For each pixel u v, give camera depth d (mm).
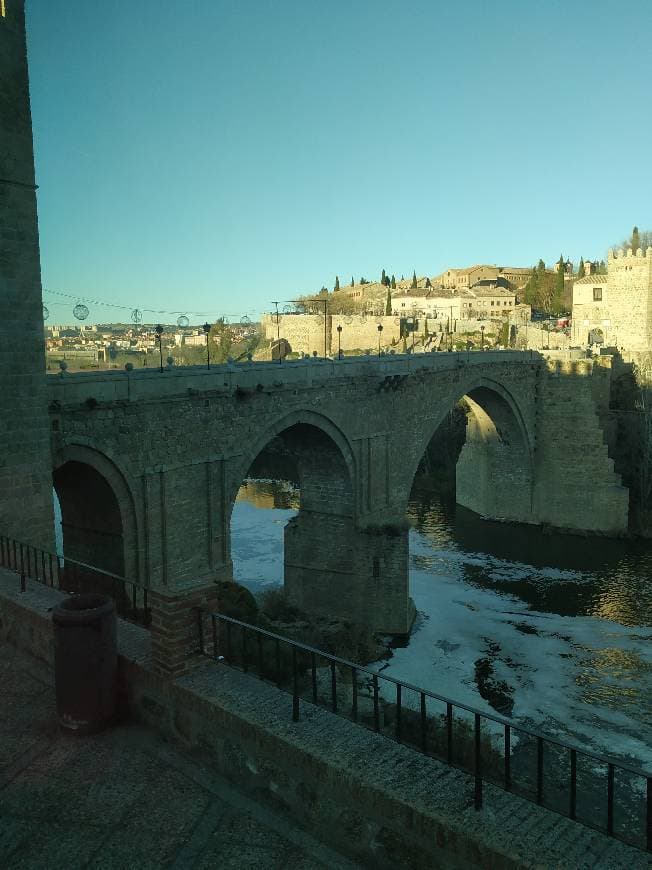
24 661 12883
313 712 9156
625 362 74000
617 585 48125
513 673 34938
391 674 34094
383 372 39312
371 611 39344
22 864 7930
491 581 49125
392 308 150500
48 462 21875
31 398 21312
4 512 20766
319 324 118250
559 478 62031
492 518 65625
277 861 7930
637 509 63156
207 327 31453
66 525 27203
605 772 25703
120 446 24891
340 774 7949
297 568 41156
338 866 7832
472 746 23828
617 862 6539
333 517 39781
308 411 34375
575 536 60188
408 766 8023
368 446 39406
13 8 20719
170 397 26594
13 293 20797
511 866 6594
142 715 10586
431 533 61656
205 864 7898
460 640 38938
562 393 61281
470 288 152750
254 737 8867
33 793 9117
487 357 52969
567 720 30359
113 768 9602
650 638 39438
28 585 14492
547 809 7332
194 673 10211
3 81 20391
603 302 91938
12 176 20688
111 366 36094
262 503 71938
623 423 66875
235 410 29906
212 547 29359
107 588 26234
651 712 31266
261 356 113000
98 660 10305
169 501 27266
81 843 8234
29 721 10867
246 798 8977
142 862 7941
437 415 46938
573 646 38344
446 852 7098
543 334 96500
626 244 107062
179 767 9609
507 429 61438
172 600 9969
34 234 21328
